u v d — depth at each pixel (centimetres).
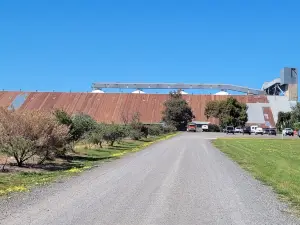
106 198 1083
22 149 1838
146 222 815
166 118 11375
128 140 4922
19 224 779
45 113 2005
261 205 1024
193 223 815
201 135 7756
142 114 12362
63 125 2109
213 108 11875
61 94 13338
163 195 1145
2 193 1134
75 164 2083
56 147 2030
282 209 976
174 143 4544
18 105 12475
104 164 2103
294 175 1759
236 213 921
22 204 982
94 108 12606
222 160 2431
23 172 1673
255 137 7106
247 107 12244
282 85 13700
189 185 1354
